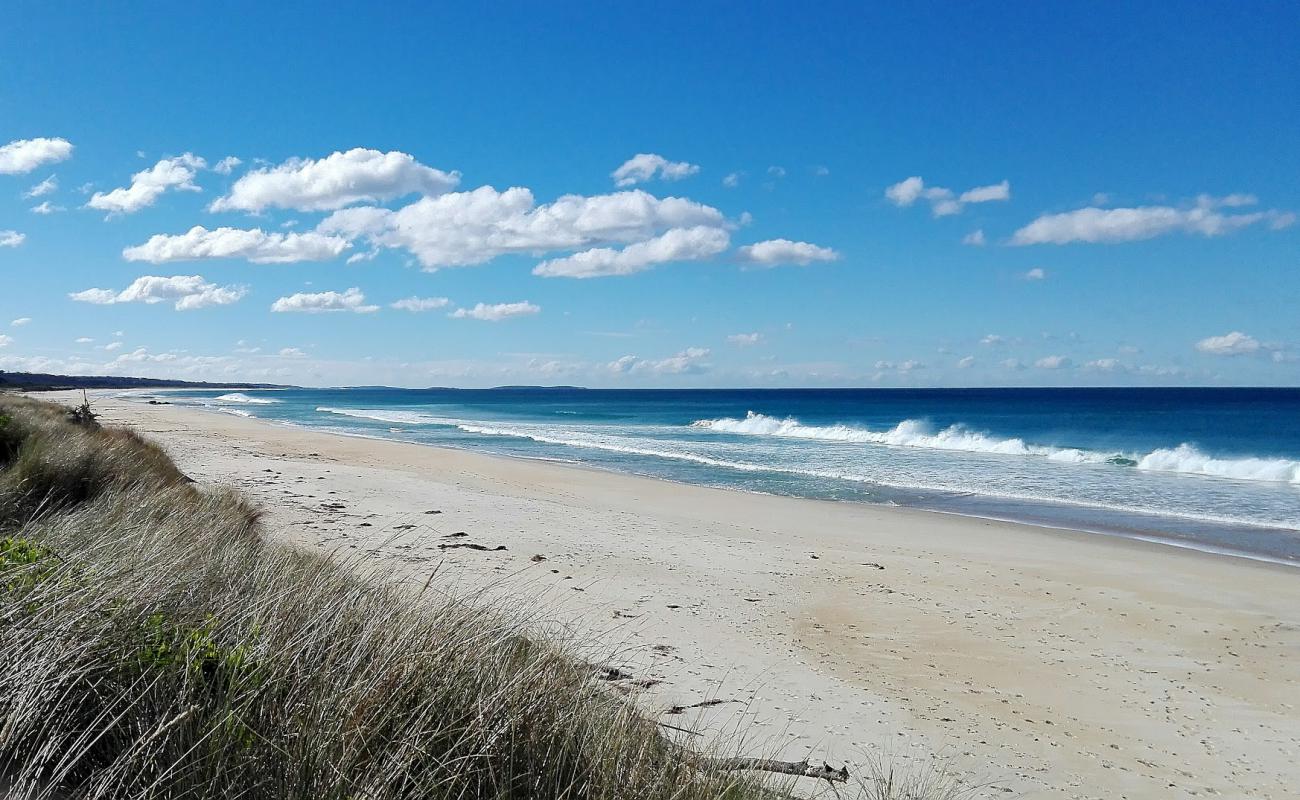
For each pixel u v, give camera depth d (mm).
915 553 13945
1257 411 85625
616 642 7695
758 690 6855
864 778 5273
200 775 2789
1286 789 5652
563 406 116250
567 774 3439
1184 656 8633
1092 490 23000
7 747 2689
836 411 93562
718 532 15352
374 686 3438
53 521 6676
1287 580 12250
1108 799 5379
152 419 46812
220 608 4238
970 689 7379
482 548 12039
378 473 22688
